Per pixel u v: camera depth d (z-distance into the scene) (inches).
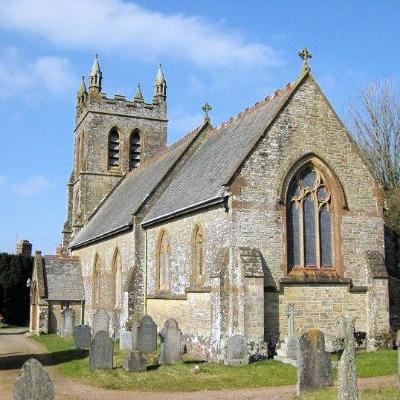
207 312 1071.6
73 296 1961.1
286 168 1079.6
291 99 1113.4
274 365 938.1
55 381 880.3
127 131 2245.3
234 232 1022.4
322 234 1109.1
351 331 631.8
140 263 1409.9
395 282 1233.4
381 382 789.9
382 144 2043.6
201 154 1437.0
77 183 2282.2
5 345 1512.1
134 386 824.3
